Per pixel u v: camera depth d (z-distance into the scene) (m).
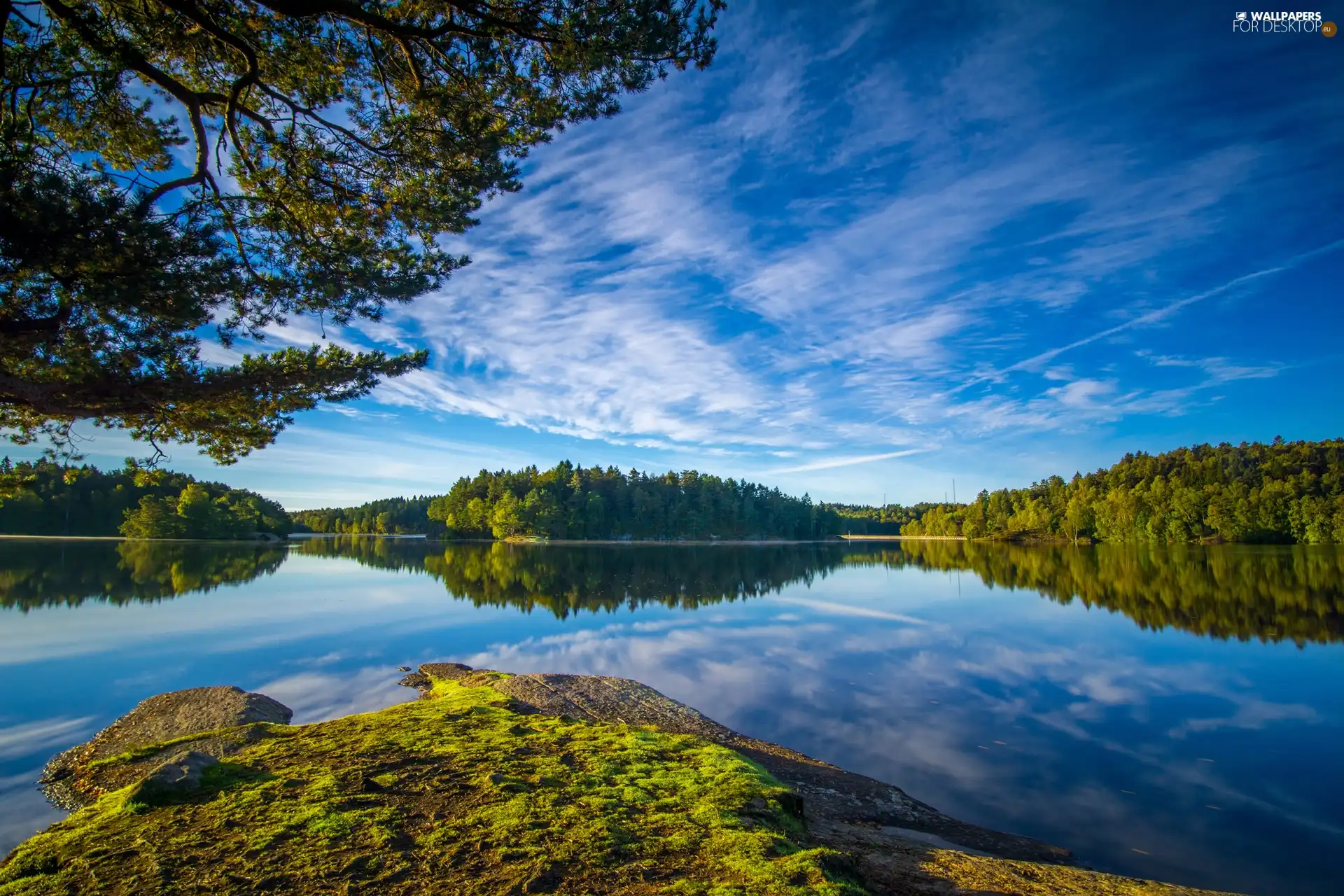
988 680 16.62
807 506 158.62
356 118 7.79
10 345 6.54
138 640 21.73
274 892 4.52
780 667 18.20
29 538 87.38
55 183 5.48
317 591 37.69
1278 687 15.70
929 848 7.05
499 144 7.64
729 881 4.70
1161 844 7.95
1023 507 132.50
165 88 6.52
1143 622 25.72
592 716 13.02
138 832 5.52
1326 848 7.87
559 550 90.62
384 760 7.52
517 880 4.67
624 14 6.36
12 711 13.51
